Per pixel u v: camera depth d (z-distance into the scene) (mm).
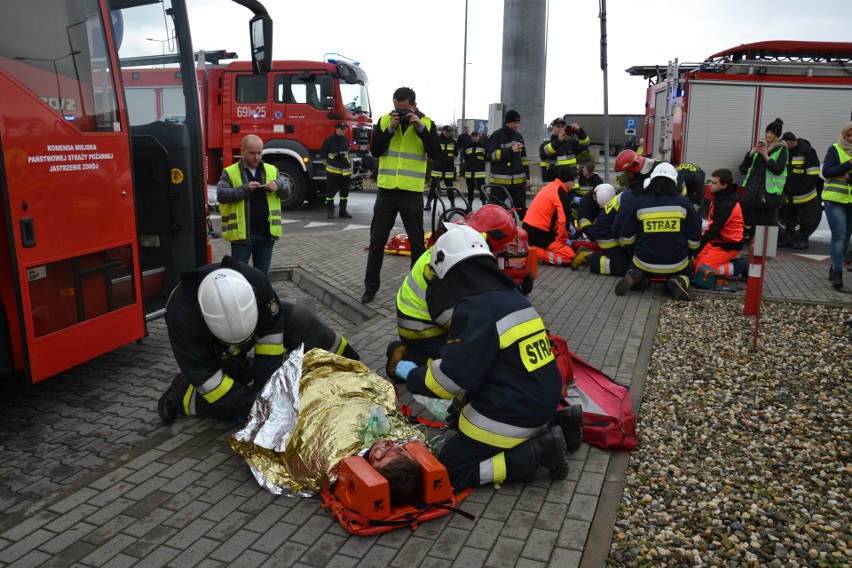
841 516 3502
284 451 3691
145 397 5070
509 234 5852
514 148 11430
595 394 4520
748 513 3516
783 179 9977
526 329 3516
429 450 3793
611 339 6207
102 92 4973
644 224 7832
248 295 3938
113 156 5074
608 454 4059
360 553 3088
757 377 5402
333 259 10078
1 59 4070
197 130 6375
